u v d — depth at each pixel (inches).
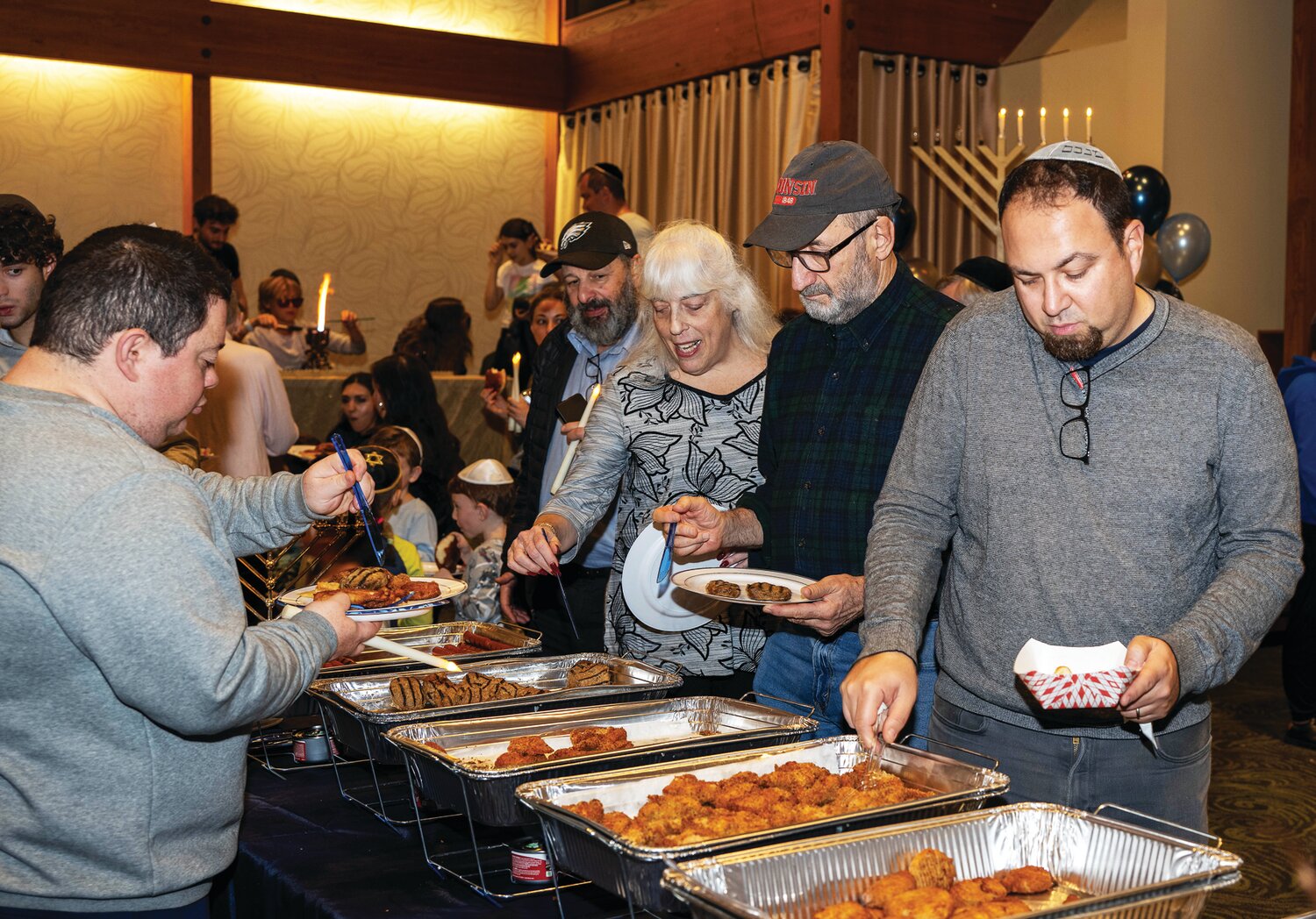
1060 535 56.6
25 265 79.0
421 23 298.2
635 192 282.0
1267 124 235.5
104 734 48.8
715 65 255.9
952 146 238.1
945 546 62.7
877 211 73.1
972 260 152.9
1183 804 58.0
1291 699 161.0
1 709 48.3
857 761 59.6
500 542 121.9
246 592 90.5
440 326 215.3
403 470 122.8
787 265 81.4
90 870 49.3
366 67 284.8
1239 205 232.7
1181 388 54.4
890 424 73.5
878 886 44.5
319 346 190.4
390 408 144.9
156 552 45.6
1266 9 233.5
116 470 46.7
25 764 48.5
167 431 52.4
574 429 99.0
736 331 86.9
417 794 65.9
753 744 62.1
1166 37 220.1
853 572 74.7
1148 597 55.4
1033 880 46.3
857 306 74.0
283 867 59.2
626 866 46.8
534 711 69.9
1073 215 50.8
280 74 276.2
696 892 41.6
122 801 49.1
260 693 47.8
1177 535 55.2
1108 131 229.1
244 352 137.0
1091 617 56.1
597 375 112.0
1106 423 55.6
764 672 77.8
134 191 273.6
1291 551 53.8
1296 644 158.7
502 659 83.6
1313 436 153.7
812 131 234.5
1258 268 237.1
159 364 50.3
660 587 82.4
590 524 88.4
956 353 60.7
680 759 60.0
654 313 86.2
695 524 76.9
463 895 55.8
